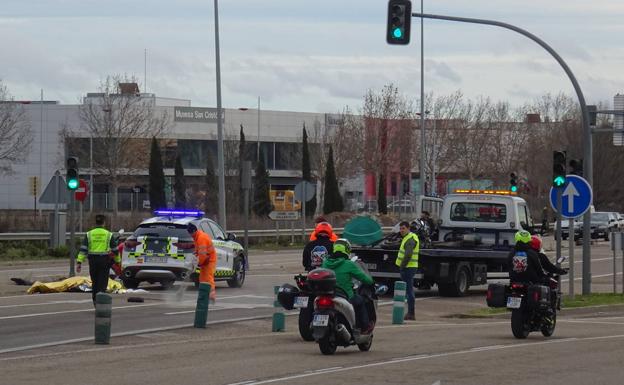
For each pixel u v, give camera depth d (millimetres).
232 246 43344
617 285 50125
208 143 142375
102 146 114000
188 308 34094
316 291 22656
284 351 23672
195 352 23375
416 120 128375
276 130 151125
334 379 19016
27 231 70938
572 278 40125
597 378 19438
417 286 42125
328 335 22625
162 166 115500
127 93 120188
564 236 88812
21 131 131125
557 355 23016
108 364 21109
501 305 27031
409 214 116000
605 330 30000
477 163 127812
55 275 48938
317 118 153875
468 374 19812
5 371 19984
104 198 120938
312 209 126688
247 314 32906
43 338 25953
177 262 39812
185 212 42062
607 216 99000
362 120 131875
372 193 140750
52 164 138500
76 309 32969
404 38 39031
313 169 133000
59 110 138625
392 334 28078
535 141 131375
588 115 41594
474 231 44250
